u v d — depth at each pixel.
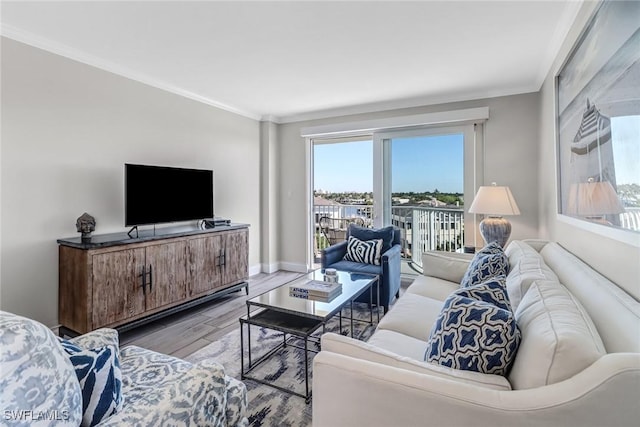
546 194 2.96
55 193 2.53
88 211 2.73
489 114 3.62
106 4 1.95
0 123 2.24
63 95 2.56
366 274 2.84
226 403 1.23
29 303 2.40
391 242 3.52
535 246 2.42
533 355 0.90
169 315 3.05
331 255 3.40
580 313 1.03
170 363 1.34
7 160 2.28
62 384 0.74
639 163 1.11
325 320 1.85
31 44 2.36
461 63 2.84
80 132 2.68
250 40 2.41
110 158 2.89
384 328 1.75
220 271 3.45
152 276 2.76
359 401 1.00
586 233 1.75
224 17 2.10
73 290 2.41
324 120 4.57
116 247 2.50
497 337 1.04
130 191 2.79
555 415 0.78
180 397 0.98
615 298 1.07
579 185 1.79
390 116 4.12
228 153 4.18
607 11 1.38
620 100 1.26
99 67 2.79
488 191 2.99
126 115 3.01
